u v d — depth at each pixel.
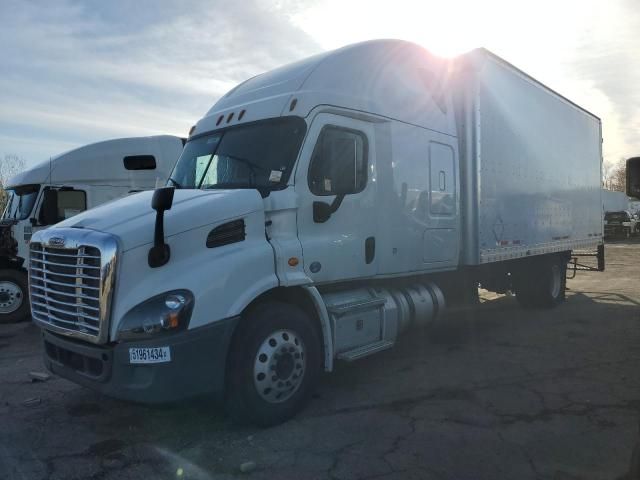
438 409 4.68
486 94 7.11
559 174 9.52
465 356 6.46
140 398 3.70
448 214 6.63
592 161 11.22
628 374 5.64
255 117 5.12
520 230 8.10
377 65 5.69
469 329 8.03
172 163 10.67
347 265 5.10
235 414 4.18
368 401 4.90
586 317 8.91
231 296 4.01
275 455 3.83
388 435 4.14
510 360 6.26
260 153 4.87
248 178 4.81
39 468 3.68
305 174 4.71
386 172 5.59
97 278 3.76
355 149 5.24
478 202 6.91
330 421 4.43
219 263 4.01
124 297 3.73
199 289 3.84
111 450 3.96
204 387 3.87
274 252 4.37
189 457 3.82
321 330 4.80
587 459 3.70
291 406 4.42
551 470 3.55
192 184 5.23
